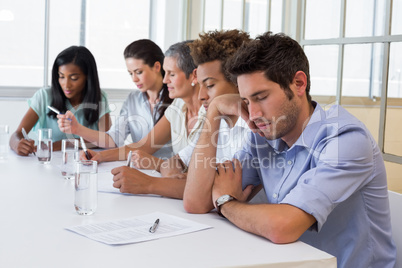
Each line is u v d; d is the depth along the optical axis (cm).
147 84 271
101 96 296
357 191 132
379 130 209
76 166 136
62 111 287
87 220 131
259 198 176
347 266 136
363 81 217
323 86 244
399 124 199
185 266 98
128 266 98
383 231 137
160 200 157
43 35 374
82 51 281
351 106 225
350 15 224
